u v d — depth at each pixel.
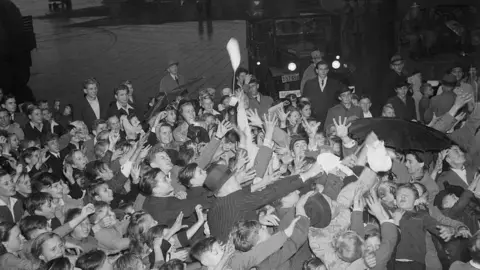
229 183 6.67
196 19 39.41
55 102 15.69
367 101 12.19
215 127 10.57
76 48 32.97
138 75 26.64
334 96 13.55
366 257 6.28
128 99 14.38
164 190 7.46
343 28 26.77
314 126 9.07
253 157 7.57
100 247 7.53
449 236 7.20
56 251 6.67
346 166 7.38
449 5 21.23
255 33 18.91
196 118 11.61
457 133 10.34
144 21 40.00
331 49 18.73
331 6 25.41
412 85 14.63
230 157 8.99
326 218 6.54
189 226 7.47
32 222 7.19
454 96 12.53
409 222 7.33
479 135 10.20
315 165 6.72
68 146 11.59
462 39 20.50
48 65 29.39
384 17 27.64
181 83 15.72
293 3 22.47
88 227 7.51
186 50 30.88
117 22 40.19
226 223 6.54
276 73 18.12
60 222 8.19
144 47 32.25
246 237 6.09
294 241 6.25
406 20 21.25
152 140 10.86
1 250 7.09
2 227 7.12
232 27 35.97
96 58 30.45
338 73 18.22
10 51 23.38
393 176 8.67
